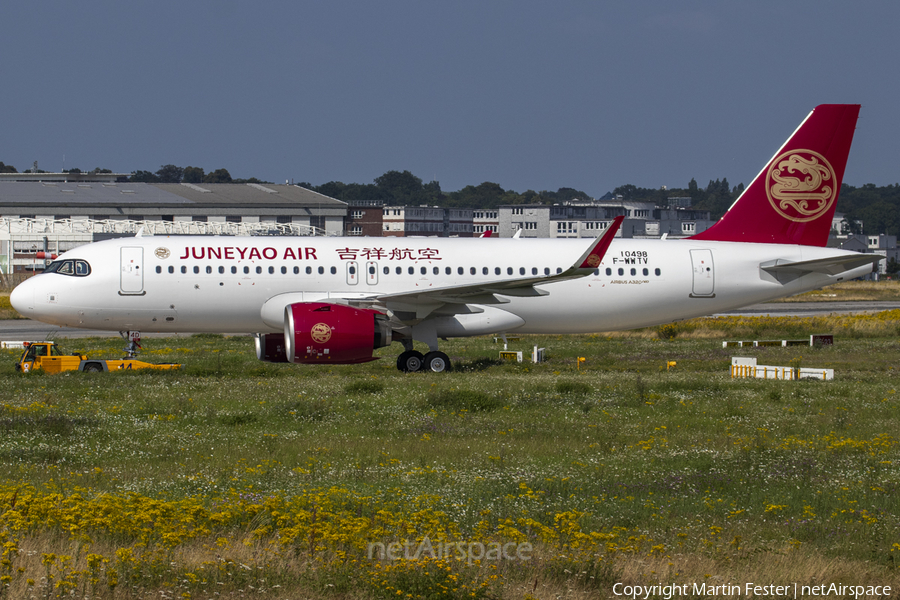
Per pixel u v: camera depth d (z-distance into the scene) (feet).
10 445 222.28
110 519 139.74
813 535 159.43
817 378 396.57
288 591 120.16
